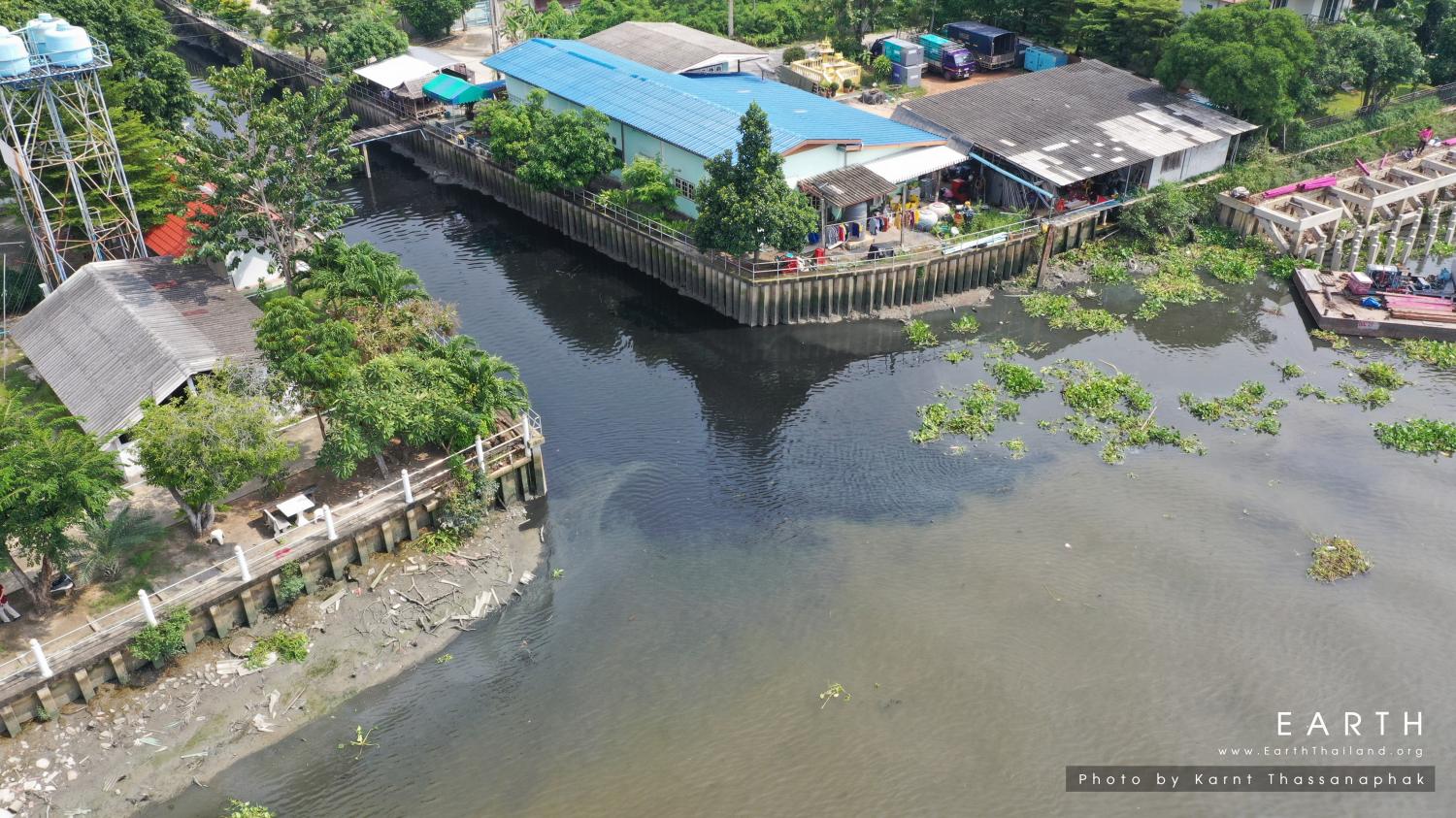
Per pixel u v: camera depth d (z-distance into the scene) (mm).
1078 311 71688
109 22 79312
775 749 40781
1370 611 46812
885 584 48688
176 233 70188
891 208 77500
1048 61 103125
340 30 108312
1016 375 63625
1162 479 55219
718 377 65812
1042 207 78188
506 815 38281
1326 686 43250
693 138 76250
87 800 38625
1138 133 81125
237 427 44781
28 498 39094
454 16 123562
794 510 53594
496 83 99188
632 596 48250
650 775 39781
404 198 93312
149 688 42562
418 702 42906
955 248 72500
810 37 118438
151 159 70062
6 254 71000
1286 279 76125
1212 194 81500
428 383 50000
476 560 49719
